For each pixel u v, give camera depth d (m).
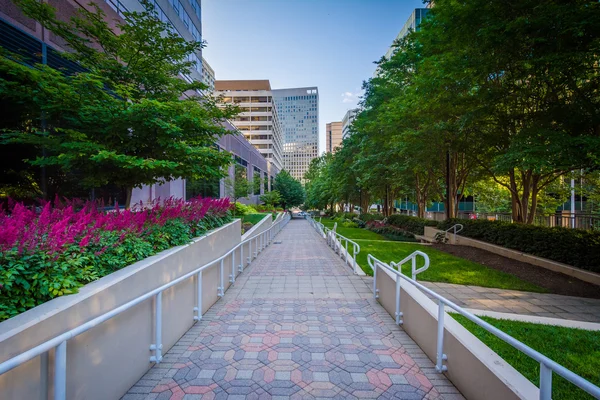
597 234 7.61
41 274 2.44
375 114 18.36
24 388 1.87
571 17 6.20
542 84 8.27
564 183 16.77
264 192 43.25
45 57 7.06
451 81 8.82
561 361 3.31
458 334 2.97
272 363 3.36
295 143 149.62
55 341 1.90
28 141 4.97
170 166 5.35
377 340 3.97
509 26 6.68
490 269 8.61
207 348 3.74
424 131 11.52
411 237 17.81
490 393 2.36
